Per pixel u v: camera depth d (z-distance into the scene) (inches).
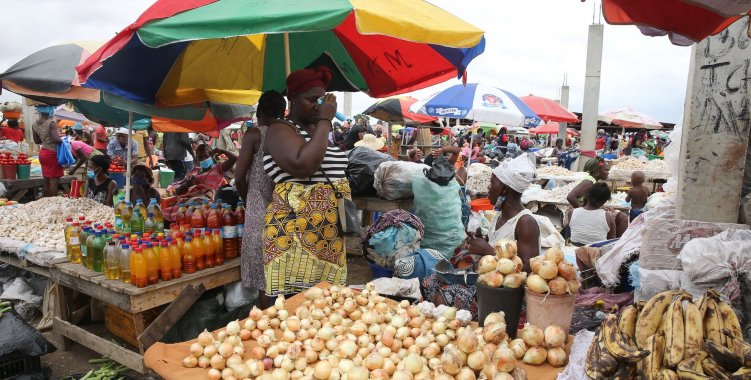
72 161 326.3
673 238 120.5
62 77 167.3
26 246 159.5
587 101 585.3
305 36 185.0
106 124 250.4
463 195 213.3
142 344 121.9
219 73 179.9
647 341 70.4
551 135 1131.9
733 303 99.7
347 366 81.2
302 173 112.7
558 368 79.0
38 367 132.5
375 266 177.3
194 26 101.2
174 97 172.2
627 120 703.1
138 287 125.7
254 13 100.7
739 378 61.4
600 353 70.8
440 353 88.5
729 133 116.6
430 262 158.1
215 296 152.9
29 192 341.4
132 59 146.6
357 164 210.4
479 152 676.7
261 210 131.1
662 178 434.3
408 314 100.2
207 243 144.6
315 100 117.3
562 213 339.3
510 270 85.1
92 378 130.6
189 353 90.0
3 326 127.0
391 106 452.1
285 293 117.9
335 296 107.8
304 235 116.6
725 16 84.9
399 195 201.6
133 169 240.4
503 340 81.3
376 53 180.9
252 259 131.8
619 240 145.7
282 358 86.3
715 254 102.7
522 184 122.0
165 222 178.7
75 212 196.7
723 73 115.5
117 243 132.9
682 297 75.0
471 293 120.3
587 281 152.3
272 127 116.3
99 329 155.9
